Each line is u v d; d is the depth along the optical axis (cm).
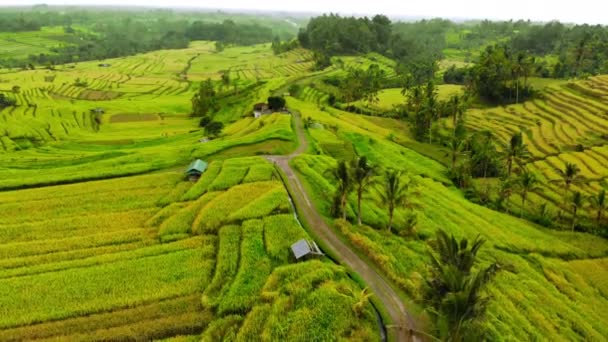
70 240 5866
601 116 13275
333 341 3931
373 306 4600
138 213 6694
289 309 4334
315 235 5988
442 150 12550
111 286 4884
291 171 8294
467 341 3497
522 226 7881
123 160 9150
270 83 19988
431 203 7894
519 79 17325
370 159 10150
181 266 5266
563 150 11700
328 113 15238
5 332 4225
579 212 8819
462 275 3638
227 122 14638
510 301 5038
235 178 7738
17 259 5409
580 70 19488
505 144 11794
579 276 6384
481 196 9500
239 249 5547
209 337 4069
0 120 14962
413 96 15088
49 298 4681
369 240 5750
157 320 4388
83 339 4150
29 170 8819
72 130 14288
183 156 9231
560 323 4931
